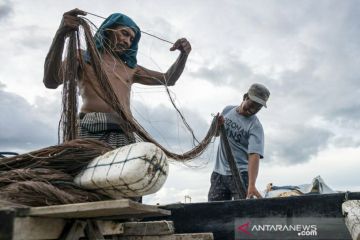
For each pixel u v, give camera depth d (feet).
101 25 10.37
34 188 6.46
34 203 6.41
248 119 14.75
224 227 9.40
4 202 6.12
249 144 14.43
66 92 8.65
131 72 10.79
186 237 8.82
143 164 6.40
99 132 9.43
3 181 6.80
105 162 6.81
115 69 10.22
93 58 9.04
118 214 6.59
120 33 10.26
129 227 8.68
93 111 9.55
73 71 8.75
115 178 6.46
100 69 9.05
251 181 13.94
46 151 7.35
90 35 9.04
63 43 9.09
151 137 9.39
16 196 6.38
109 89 9.09
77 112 8.62
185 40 11.85
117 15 10.36
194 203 9.77
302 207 8.77
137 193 6.68
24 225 5.91
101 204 5.65
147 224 8.62
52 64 9.33
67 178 7.06
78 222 6.73
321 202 8.64
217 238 9.41
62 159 7.16
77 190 6.97
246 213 9.24
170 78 11.85
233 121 14.88
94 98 9.61
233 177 13.66
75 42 8.92
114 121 9.43
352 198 8.43
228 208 9.45
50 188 6.52
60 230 6.51
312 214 8.65
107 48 10.25
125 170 6.38
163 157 6.72
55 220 6.43
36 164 7.22
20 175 6.87
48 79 9.63
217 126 12.93
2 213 5.76
